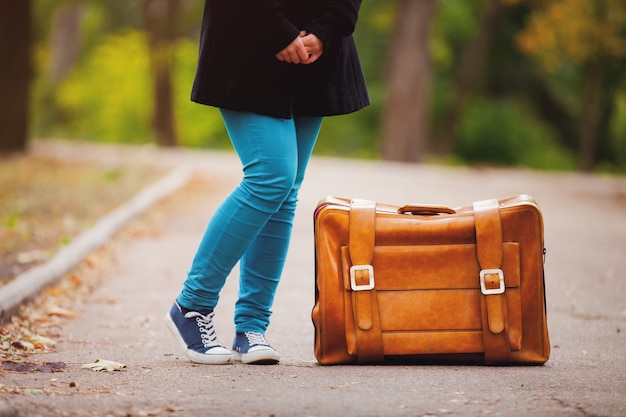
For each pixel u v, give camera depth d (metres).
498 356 5.57
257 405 4.59
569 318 7.91
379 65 46.84
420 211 5.75
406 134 35.72
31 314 7.49
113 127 46.78
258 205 5.40
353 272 5.58
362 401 4.68
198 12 46.06
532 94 49.66
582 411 4.53
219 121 46.00
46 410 4.40
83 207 14.55
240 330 5.73
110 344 6.46
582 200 20.36
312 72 5.45
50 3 41.00
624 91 45.91
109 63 46.59
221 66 5.32
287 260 11.05
